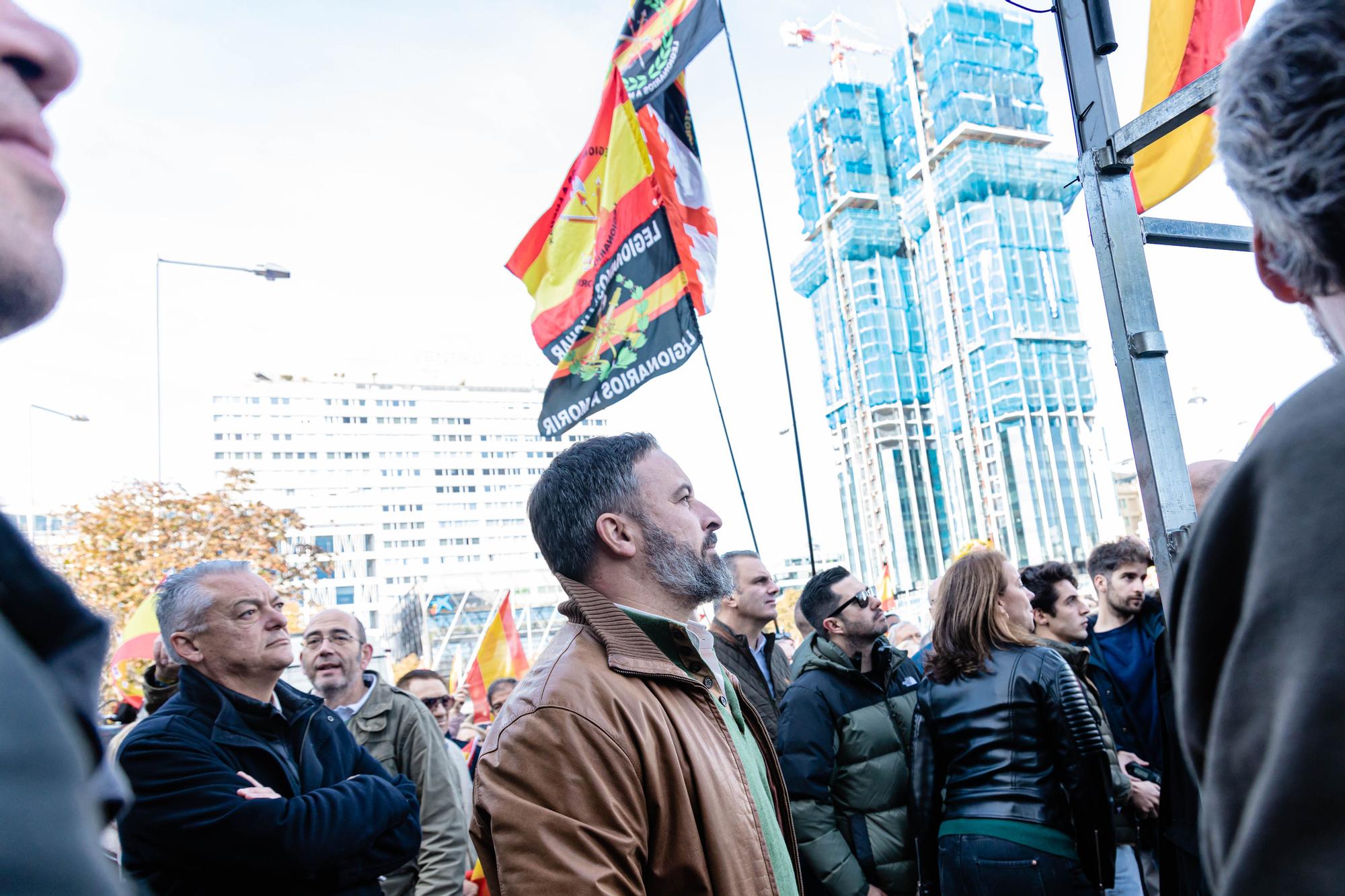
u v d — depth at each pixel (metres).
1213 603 0.73
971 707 3.21
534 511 2.28
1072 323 115.62
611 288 5.95
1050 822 3.02
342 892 2.40
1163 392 1.92
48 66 0.50
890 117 128.62
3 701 0.33
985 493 114.25
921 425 124.12
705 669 2.06
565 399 6.09
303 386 146.25
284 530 21.94
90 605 0.50
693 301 5.64
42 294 0.49
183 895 2.26
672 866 1.77
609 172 6.02
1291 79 0.74
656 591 2.17
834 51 135.00
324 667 4.05
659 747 1.84
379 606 109.50
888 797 3.65
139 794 2.29
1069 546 108.75
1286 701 0.62
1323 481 0.64
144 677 3.58
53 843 0.32
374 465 148.12
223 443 139.88
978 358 115.50
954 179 117.00
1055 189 118.06
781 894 1.88
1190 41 2.66
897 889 3.56
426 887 3.46
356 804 2.44
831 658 3.78
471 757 6.04
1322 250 0.74
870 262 126.75
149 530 19.17
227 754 2.44
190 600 2.59
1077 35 2.18
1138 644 4.23
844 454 129.50
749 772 2.03
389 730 3.73
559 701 1.83
